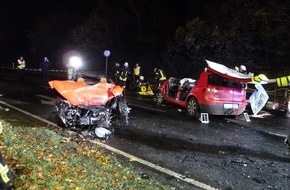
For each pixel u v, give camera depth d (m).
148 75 30.95
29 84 21.78
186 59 27.62
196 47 26.08
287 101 15.72
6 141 6.59
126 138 9.26
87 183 5.36
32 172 5.21
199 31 26.09
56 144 7.49
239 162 7.84
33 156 5.93
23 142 6.80
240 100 12.30
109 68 36.88
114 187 5.46
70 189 5.03
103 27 38.88
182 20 33.59
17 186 4.72
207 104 11.89
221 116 13.26
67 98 9.57
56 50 47.81
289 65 22.38
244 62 23.67
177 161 7.64
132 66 34.12
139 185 5.81
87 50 40.41
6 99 14.67
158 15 35.19
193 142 9.29
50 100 14.73
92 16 39.22
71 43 45.28
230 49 24.20
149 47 34.16
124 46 37.59
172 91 14.46
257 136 10.38
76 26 43.12
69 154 6.86
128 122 11.21
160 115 12.70
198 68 25.98
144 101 16.45
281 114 14.92
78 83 10.11
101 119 9.62
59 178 5.30
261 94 9.59
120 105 11.20
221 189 6.30
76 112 9.48
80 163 6.34
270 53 23.67
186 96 13.06
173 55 28.73
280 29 22.66
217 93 11.88
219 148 8.87
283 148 9.19
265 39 23.34
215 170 7.23
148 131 10.17
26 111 12.02
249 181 6.75
